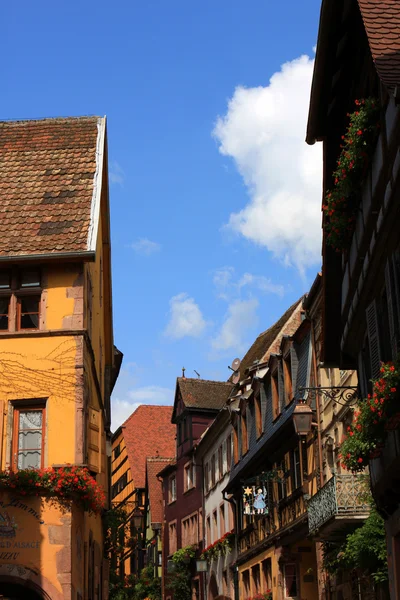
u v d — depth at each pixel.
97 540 23.23
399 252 11.45
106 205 24.52
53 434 17.28
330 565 20.17
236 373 44.00
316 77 13.88
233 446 35.59
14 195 19.53
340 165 12.77
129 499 68.00
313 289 23.25
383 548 16.33
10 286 18.09
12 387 17.48
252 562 31.36
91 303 20.69
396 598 14.31
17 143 21.52
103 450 22.81
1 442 17.11
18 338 17.77
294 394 25.94
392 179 10.74
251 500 28.31
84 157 20.72
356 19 12.98
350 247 14.29
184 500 48.06
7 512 16.52
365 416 11.91
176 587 45.28
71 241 18.00
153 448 70.62
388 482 13.43
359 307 14.44
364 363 15.28
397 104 9.86
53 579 16.23
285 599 26.19
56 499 16.66
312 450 24.12
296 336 26.11
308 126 14.69
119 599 42.09
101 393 23.97
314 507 20.12
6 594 17.55
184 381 49.47
